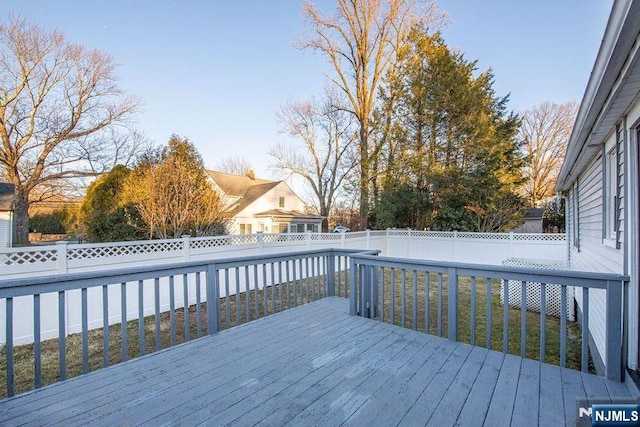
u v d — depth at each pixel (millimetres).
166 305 5719
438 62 11859
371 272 3766
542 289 2518
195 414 1838
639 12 1374
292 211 21250
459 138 11695
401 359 2578
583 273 2293
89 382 2227
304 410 1864
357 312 3875
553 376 2273
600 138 3230
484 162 11594
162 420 1783
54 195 14648
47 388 2141
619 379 2197
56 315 4574
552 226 16094
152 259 5551
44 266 4422
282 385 2166
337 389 2107
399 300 6391
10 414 1847
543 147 21344
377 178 13078
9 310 2043
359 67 13828
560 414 1820
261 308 5684
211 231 9688
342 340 3010
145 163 9922
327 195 19031
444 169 11539
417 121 12312
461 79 11773
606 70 1871
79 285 2346
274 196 20766
